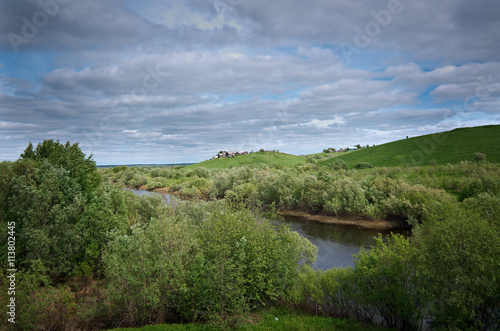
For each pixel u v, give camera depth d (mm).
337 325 13680
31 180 19422
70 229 18594
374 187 46969
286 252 16594
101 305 14766
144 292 13484
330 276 15758
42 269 14133
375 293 13523
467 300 11023
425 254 12289
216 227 16234
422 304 12492
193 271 14297
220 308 13570
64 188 21328
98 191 23969
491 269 10695
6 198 19219
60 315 13602
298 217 49156
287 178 58438
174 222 17125
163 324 13945
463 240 11359
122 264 13938
